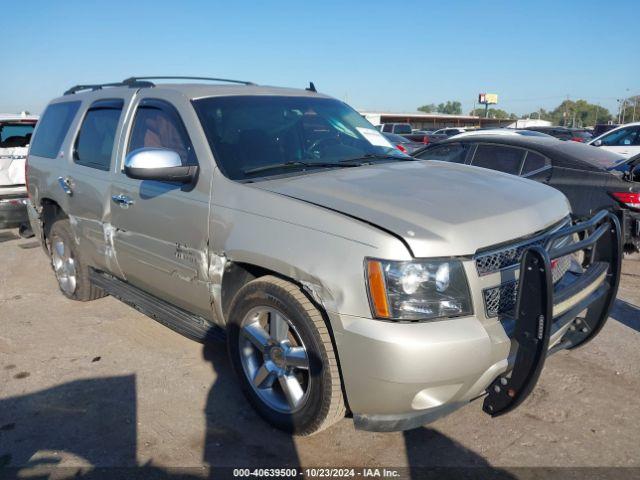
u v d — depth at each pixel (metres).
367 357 2.56
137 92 4.17
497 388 2.73
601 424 3.20
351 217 2.72
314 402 2.88
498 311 2.68
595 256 3.27
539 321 2.47
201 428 3.24
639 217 5.65
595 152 6.65
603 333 4.42
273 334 3.08
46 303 5.38
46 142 5.37
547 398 3.48
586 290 2.94
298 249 2.79
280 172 3.42
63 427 3.27
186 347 4.32
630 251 5.85
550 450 2.98
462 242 2.59
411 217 2.70
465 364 2.52
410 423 2.66
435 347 2.47
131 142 4.05
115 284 4.62
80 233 4.71
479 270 2.62
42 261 7.01
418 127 77.88
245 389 3.32
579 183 6.12
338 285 2.63
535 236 2.88
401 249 2.54
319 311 2.83
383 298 2.53
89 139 4.61
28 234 8.39
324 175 3.33
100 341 4.46
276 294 2.95
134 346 4.36
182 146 3.61
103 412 3.42
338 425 3.25
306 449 3.04
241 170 3.36
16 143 9.09
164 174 3.28
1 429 3.26
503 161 6.82
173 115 3.74
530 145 6.68
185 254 3.49
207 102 3.73
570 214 3.38
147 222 3.76
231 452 3.02
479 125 75.38
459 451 2.99
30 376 3.90
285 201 2.94
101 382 3.79
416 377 2.50
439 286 2.54
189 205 3.40
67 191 4.71
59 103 5.38
